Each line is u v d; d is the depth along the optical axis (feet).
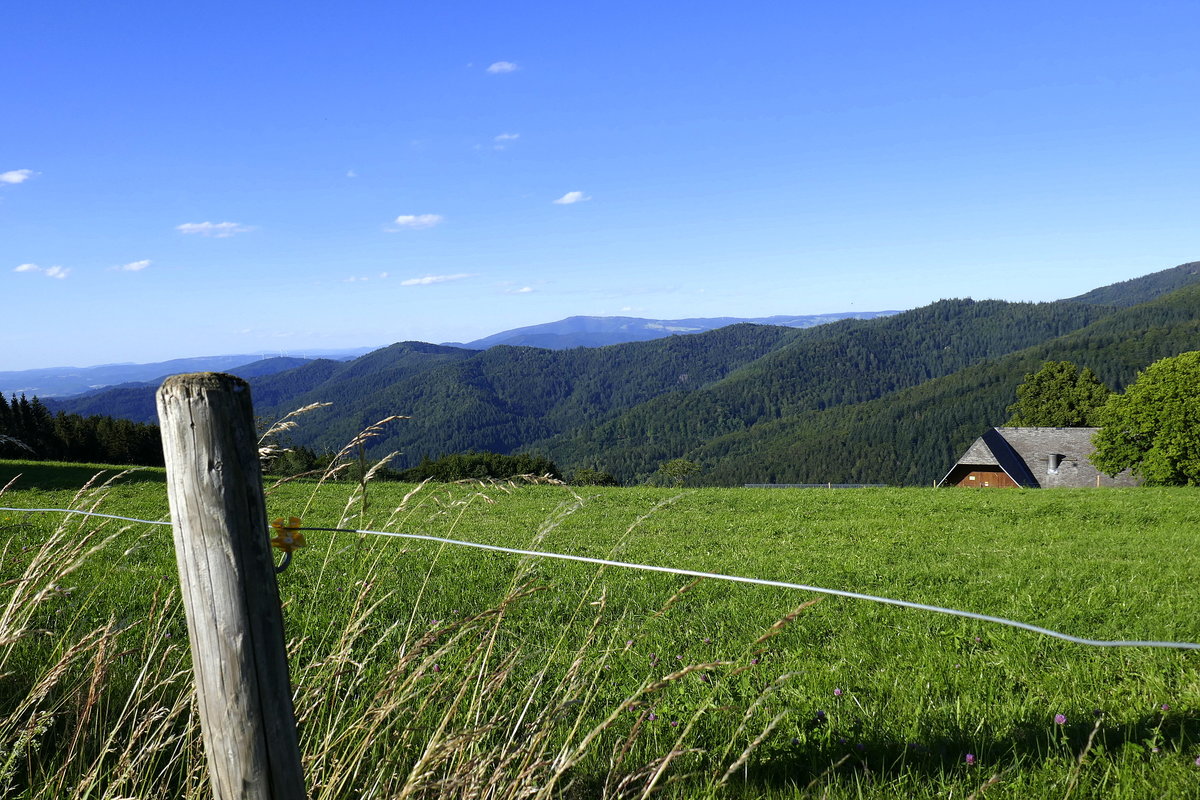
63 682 11.50
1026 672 16.37
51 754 10.41
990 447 188.34
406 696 9.40
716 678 15.92
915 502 68.85
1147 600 25.67
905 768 10.89
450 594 25.12
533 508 63.62
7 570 16.03
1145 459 140.46
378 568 24.99
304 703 9.82
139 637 15.98
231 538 5.43
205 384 5.32
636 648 18.75
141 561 27.91
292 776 5.81
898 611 23.11
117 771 8.95
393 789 9.16
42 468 86.58
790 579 31.68
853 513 61.93
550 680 14.98
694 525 54.60
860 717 13.39
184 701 9.11
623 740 11.44
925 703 14.33
